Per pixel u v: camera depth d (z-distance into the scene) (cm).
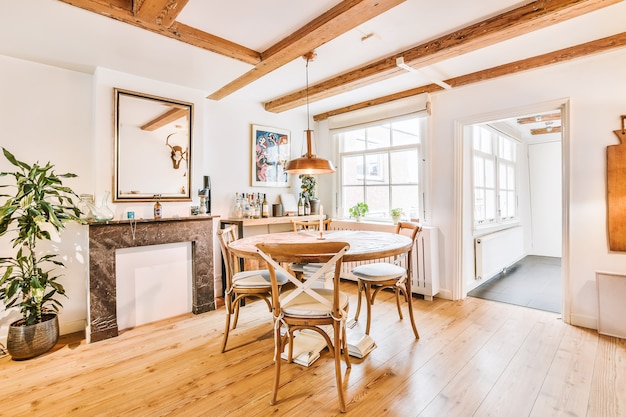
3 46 225
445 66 294
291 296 180
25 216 218
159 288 290
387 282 243
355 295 363
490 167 448
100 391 180
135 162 280
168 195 300
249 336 253
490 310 305
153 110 291
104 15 182
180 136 308
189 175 314
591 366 200
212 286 317
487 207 439
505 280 416
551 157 578
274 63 256
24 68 247
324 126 472
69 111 266
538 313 296
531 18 194
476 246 381
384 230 380
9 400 173
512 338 242
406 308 314
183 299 306
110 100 267
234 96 372
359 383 185
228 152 367
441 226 350
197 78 289
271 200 414
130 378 194
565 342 234
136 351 229
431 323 274
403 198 395
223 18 205
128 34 211
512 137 508
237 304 260
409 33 230
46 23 196
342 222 418
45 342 224
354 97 394
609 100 249
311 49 233
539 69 278
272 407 165
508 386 180
